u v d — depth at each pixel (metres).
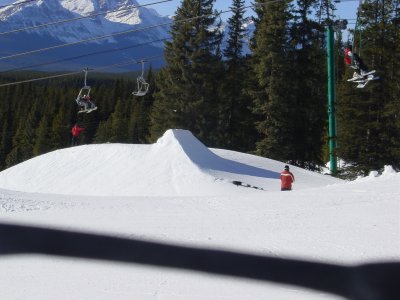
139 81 27.03
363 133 30.36
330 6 40.59
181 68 44.47
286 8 37.97
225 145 44.88
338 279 6.38
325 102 39.94
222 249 7.76
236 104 45.72
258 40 38.53
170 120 44.75
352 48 19.72
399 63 30.38
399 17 30.84
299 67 39.22
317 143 39.72
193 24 44.81
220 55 45.56
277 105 37.72
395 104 28.86
